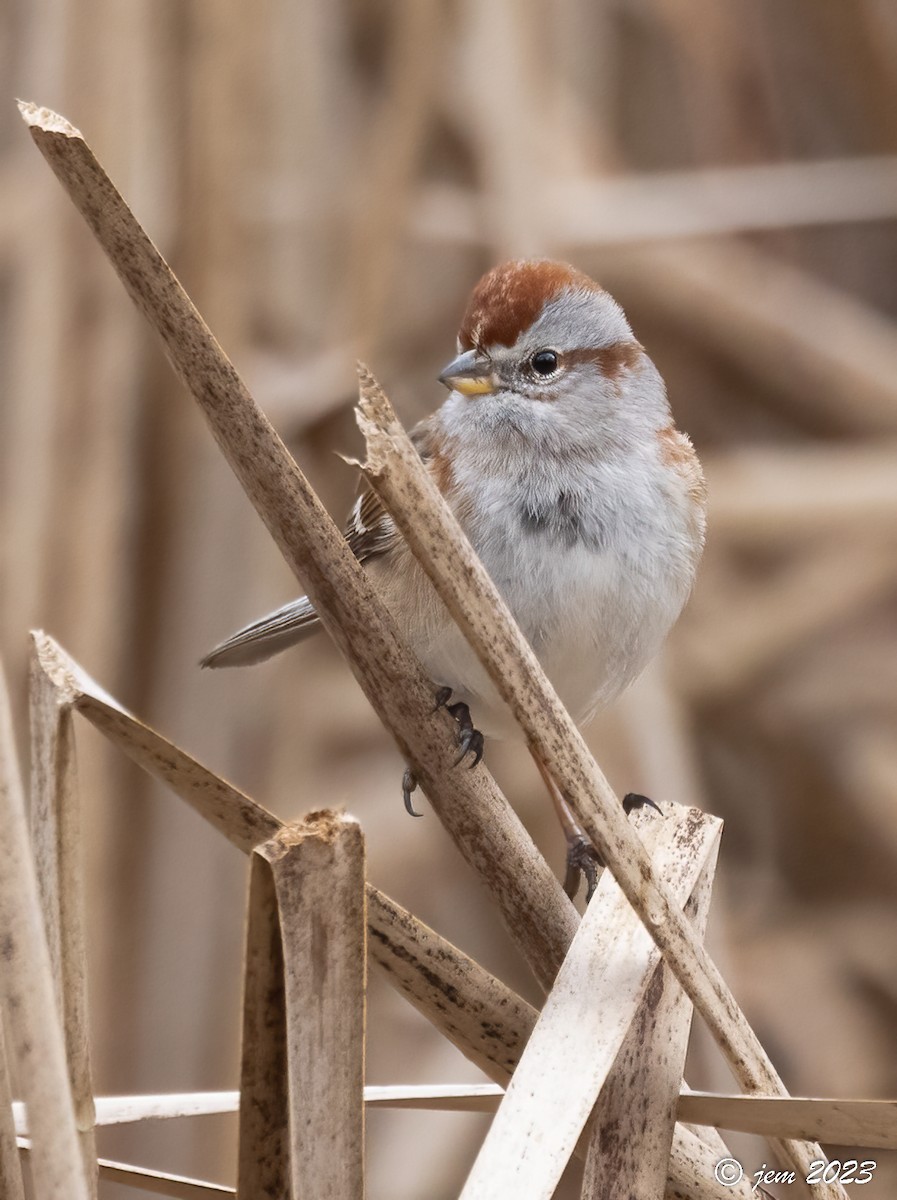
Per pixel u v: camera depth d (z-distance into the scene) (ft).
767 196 11.41
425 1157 11.22
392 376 11.37
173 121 11.09
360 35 11.43
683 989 10.64
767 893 11.43
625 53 11.53
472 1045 10.69
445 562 10.62
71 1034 10.64
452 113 11.39
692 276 11.47
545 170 11.37
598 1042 10.62
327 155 11.29
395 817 11.39
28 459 11.08
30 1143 10.55
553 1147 10.60
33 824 10.66
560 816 10.98
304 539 10.68
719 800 11.46
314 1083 10.59
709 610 11.45
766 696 11.46
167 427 11.09
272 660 11.15
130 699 11.10
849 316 11.51
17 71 11.20
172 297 10.64
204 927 11.09
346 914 10.59
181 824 11.09
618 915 10.68
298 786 11.17
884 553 11.42
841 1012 11.35
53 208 11.09
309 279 11.27
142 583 11.10
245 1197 10.61
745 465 11.43
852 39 11.50
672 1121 10.64
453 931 11.36
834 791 11.45
